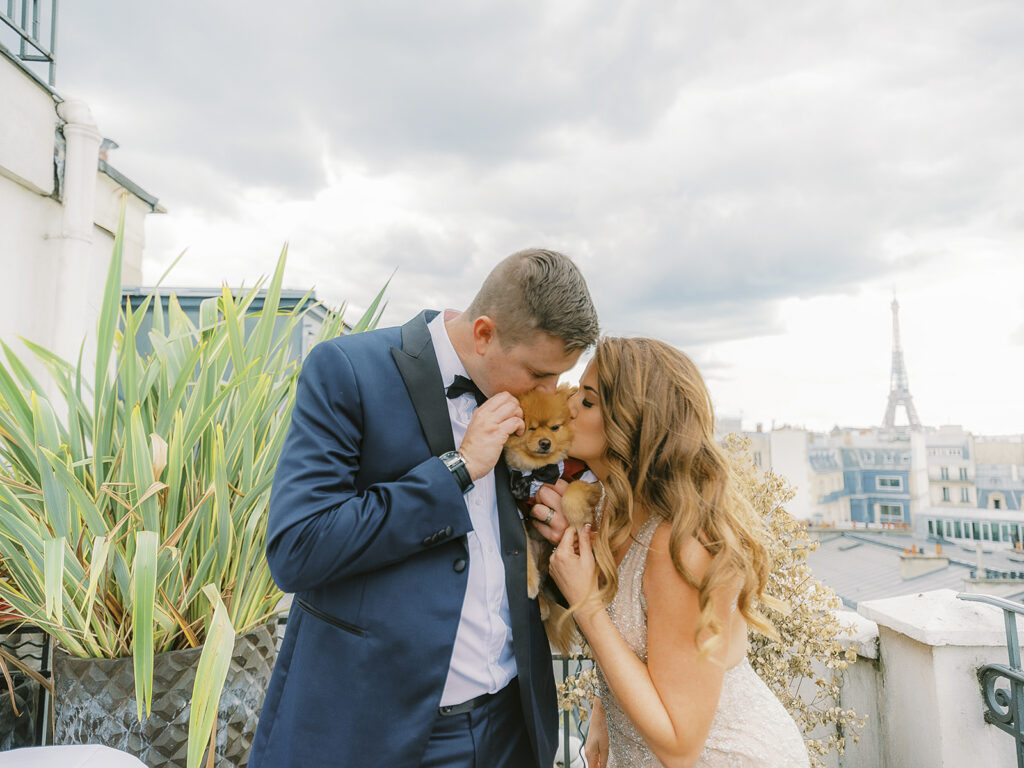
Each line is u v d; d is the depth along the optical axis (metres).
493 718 1.29
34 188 3.69
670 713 1.21
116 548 1.73
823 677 3.02
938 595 2.59
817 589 2.80
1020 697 2.15
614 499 1.39
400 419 1.25
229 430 2.20
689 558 1.24
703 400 1.40
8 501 1.72
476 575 1.29
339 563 1.08
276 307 2.38
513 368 1.26
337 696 1.16
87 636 1.67
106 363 1.98
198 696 1.25
